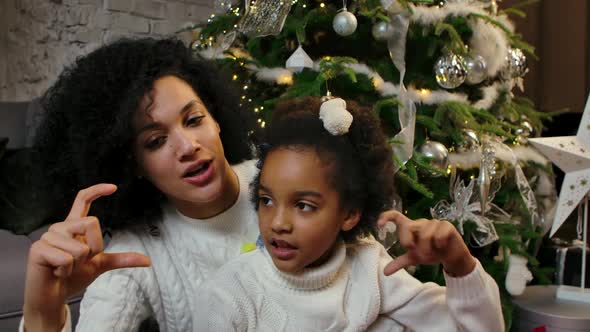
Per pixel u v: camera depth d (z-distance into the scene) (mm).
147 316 888
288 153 712
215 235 930
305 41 1379
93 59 895
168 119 814
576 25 2723
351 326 749
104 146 842
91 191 638
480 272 717
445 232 656
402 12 1278
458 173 1481
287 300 750
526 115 1678
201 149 824
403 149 1218
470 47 1451
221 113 1005
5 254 1493
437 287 799
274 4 1247
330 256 770
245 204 960
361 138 775
